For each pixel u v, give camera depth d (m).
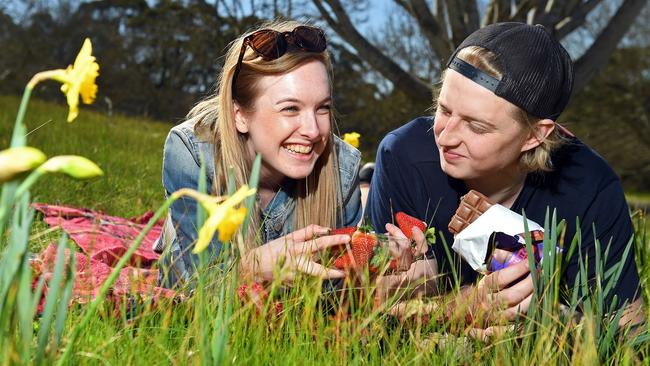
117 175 6.05
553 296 1.88
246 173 2.48
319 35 2.41
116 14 30.72
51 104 16.97
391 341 1.88
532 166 2.25
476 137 2.11
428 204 2.50
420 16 11.18
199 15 24.73
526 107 2.08
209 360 1.33
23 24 28.83
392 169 2.55
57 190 4.59
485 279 2.05
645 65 25.80
